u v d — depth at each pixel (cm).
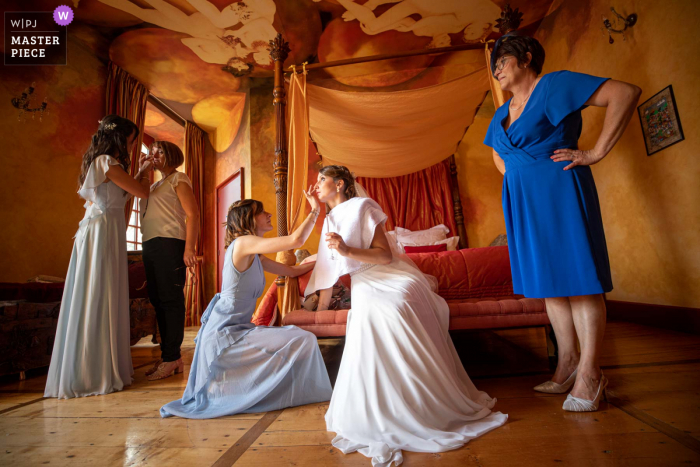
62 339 215
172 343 251
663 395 155
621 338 295
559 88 151
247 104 637
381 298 148
